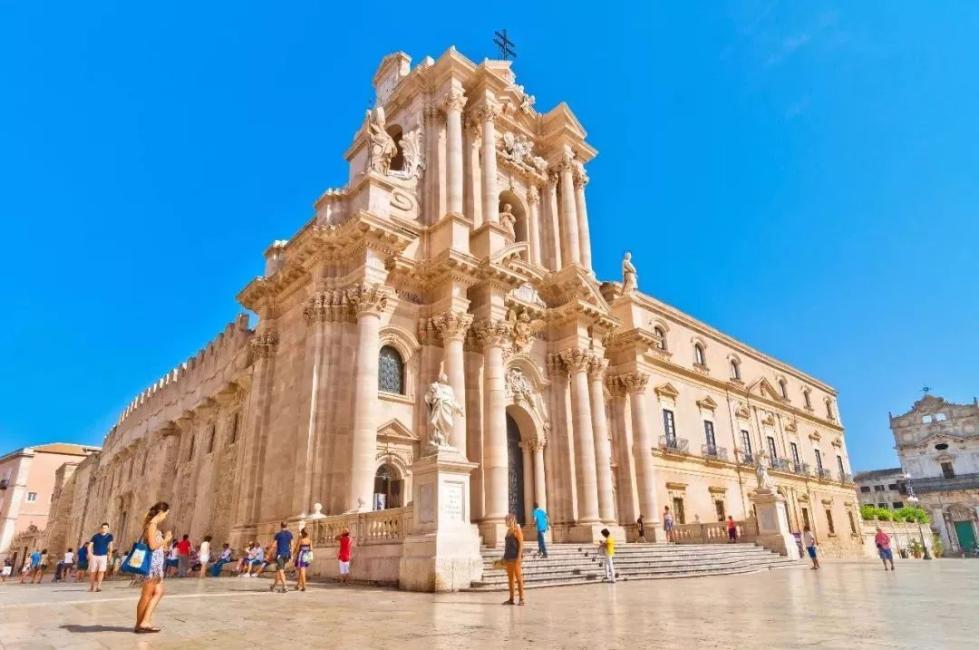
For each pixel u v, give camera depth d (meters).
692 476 38.12
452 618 9.41
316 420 20.70
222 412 31.41
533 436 28.00
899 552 58.84
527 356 28.44
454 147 27.83
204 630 8.34
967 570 22.00
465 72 29.78
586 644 6.89
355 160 27.33
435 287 25.06
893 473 90.81
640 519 30.17
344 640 7.42
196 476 33.06
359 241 22.27
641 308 39.25
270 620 9.29
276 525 21.02
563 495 27.61
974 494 79.00
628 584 17.06
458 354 23.73
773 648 6.41
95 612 10.59
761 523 29.02
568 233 32.34
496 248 26.14
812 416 53.84
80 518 56.78
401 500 21.83
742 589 14.89
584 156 35.47
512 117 32.75
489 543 22.17
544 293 30.56
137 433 46.66
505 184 31.12
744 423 44.88
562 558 19.11
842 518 52.88
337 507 20.06
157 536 8.60
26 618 9.83
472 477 23.83
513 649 6.62
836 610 10.05
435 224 26.19
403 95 30.55
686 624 8.50
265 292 26.47
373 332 21.44
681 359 41.22
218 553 26.41
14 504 71.38
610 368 33.81
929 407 86.31
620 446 32.44
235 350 32.06
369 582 15.98
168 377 43.75
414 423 23.08
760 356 50.03
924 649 6.17
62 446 76.50
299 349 23.62
